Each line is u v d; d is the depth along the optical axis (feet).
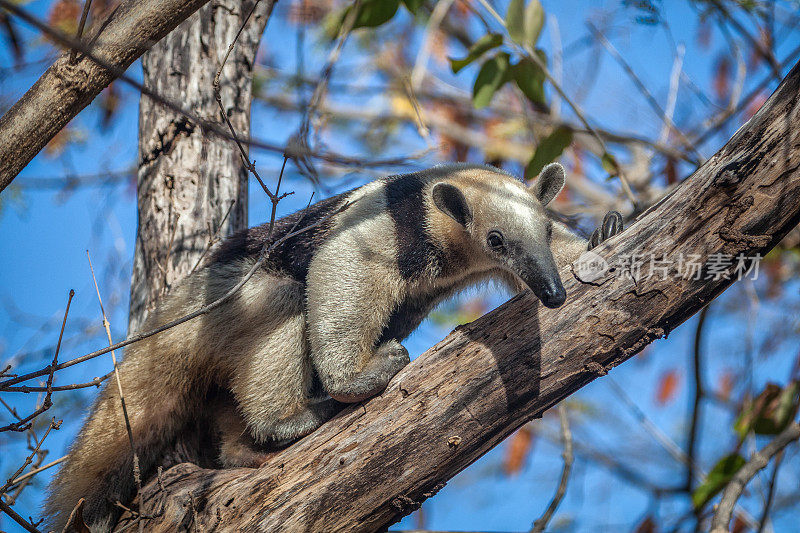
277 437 30.96
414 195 31.53
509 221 30.40
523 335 25.18
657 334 24.62
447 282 33.12
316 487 25.04
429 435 25.00
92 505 31.14
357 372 28.58
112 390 31.96
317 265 29.94
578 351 24.86
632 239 24.84
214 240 31.17
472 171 32.86
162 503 27.09
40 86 19.75
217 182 35.50
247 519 25.18
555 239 32.37
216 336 31.60
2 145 19.56
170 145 35.32
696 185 24.17
